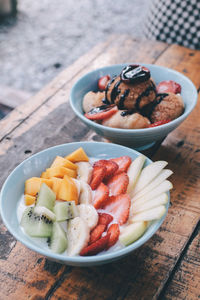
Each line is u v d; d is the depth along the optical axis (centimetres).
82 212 107
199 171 141
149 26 295
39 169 128
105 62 214
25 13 559
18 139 159
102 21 539
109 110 145
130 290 101
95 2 602
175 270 107
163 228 117
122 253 93
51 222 105
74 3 597
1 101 303
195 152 150
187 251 111
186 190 132
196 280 104
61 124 167
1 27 514
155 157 147
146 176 122
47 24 526
